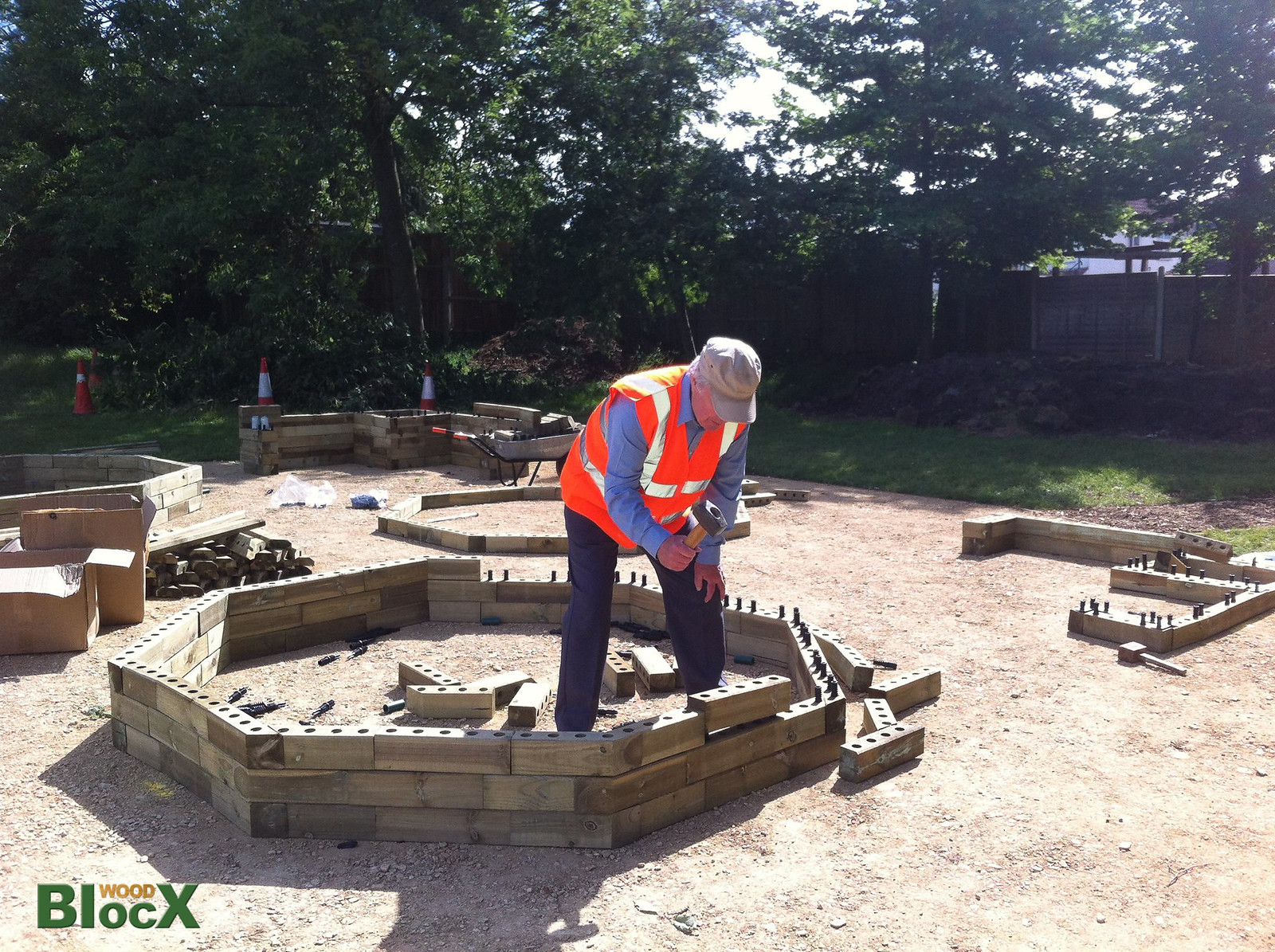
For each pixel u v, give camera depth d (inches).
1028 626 231.8
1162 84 676.7
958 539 329.4
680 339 938.1
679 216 710.5
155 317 1008.2
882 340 846.5
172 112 637.9
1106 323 763.4
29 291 896.9
